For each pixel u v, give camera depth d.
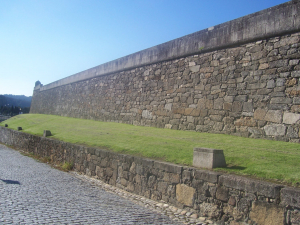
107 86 18.92
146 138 11.02
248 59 9.56
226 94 10.17
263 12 9.20
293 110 8.17
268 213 4.68
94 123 18.38
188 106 11.76
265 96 8.91
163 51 13.55
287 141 8.20
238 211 5.16
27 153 17.25
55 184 8.87
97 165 9.99
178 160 7.36
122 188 8.48
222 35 10.52
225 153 7.45
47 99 31.73
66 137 14.43
